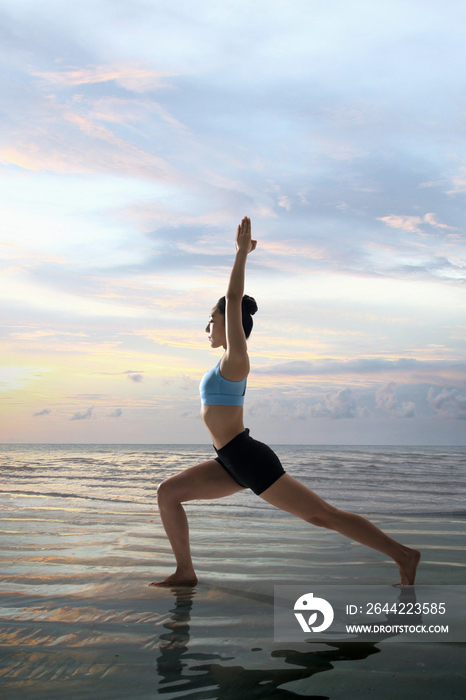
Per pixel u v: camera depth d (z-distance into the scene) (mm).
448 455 23547
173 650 1763
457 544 3873
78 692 1434
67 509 6090
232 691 1434
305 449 34344
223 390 2672
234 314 2684
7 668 1609
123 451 33375
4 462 19406
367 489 10664
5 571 2971
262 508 6496
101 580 2770
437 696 1392
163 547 3688
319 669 1595
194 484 2752
